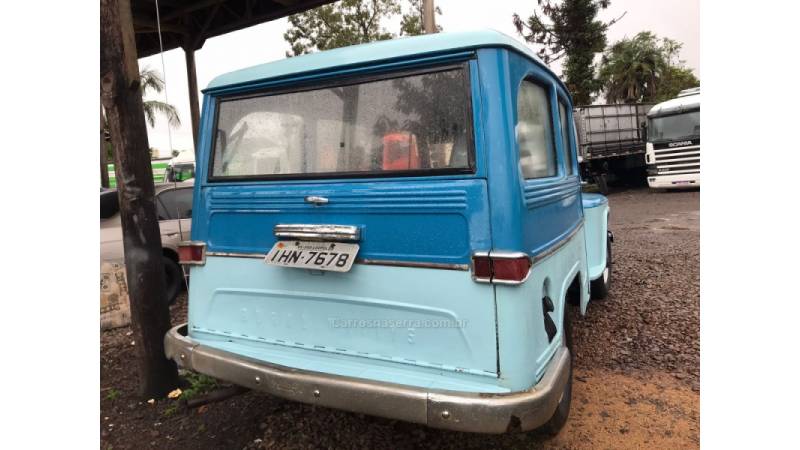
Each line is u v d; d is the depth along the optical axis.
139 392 3.71
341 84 2.71
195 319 3.24
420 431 3.07
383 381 2.36
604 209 5.23
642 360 3.98
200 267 3.20
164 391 3.65
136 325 3.60
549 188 2.87
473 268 2.31
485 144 2.32
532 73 2.76
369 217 2.58
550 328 2.62
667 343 4.27
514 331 2.26
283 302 2.87
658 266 6.89
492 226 2.30
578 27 26.58
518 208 2.30
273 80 2.89
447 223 2.39
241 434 3.14
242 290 3.02
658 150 15.65
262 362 2.70
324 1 8.65
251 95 3.00
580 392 3.50
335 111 2.72
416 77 2.50
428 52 2.45
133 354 4.53
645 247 8.25
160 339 3.63
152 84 17.86
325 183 2.71
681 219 10.96
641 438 2.94
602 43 27.19
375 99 2.61
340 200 2.65
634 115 19.66
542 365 2.46
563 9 26.47
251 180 2.98
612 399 3.40
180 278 6.11
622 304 5.32
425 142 2.47
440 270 2.40
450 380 2.40
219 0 9.04
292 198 2.81
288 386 2.54
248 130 3.02
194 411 3.45
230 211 3.05
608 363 3.96
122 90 3.34
